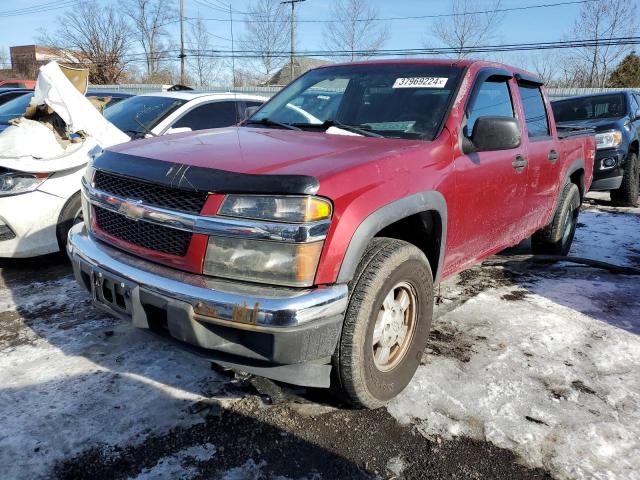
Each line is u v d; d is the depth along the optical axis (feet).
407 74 11.32
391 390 8.66
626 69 107.14
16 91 28.76
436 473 7.43
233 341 7.14
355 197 7.31
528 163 12.55
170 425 8.19
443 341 11.14
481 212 10.80
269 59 121.29
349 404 8.55
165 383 9.26
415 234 9.68
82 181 9.52
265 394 9.00
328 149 8.56
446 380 9.64
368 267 7.89
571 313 12.85
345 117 11.03
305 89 12.39
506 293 14.08
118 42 136.67
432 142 9.45
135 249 7.96
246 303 6.68
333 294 7.00
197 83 132.87
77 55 135.95
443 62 11.43
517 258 16.48
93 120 15.48
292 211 6.82
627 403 9.14
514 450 7.90
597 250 18.84
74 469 7.24
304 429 8.23
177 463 7.43
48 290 13.32
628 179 26.53
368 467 7.50
